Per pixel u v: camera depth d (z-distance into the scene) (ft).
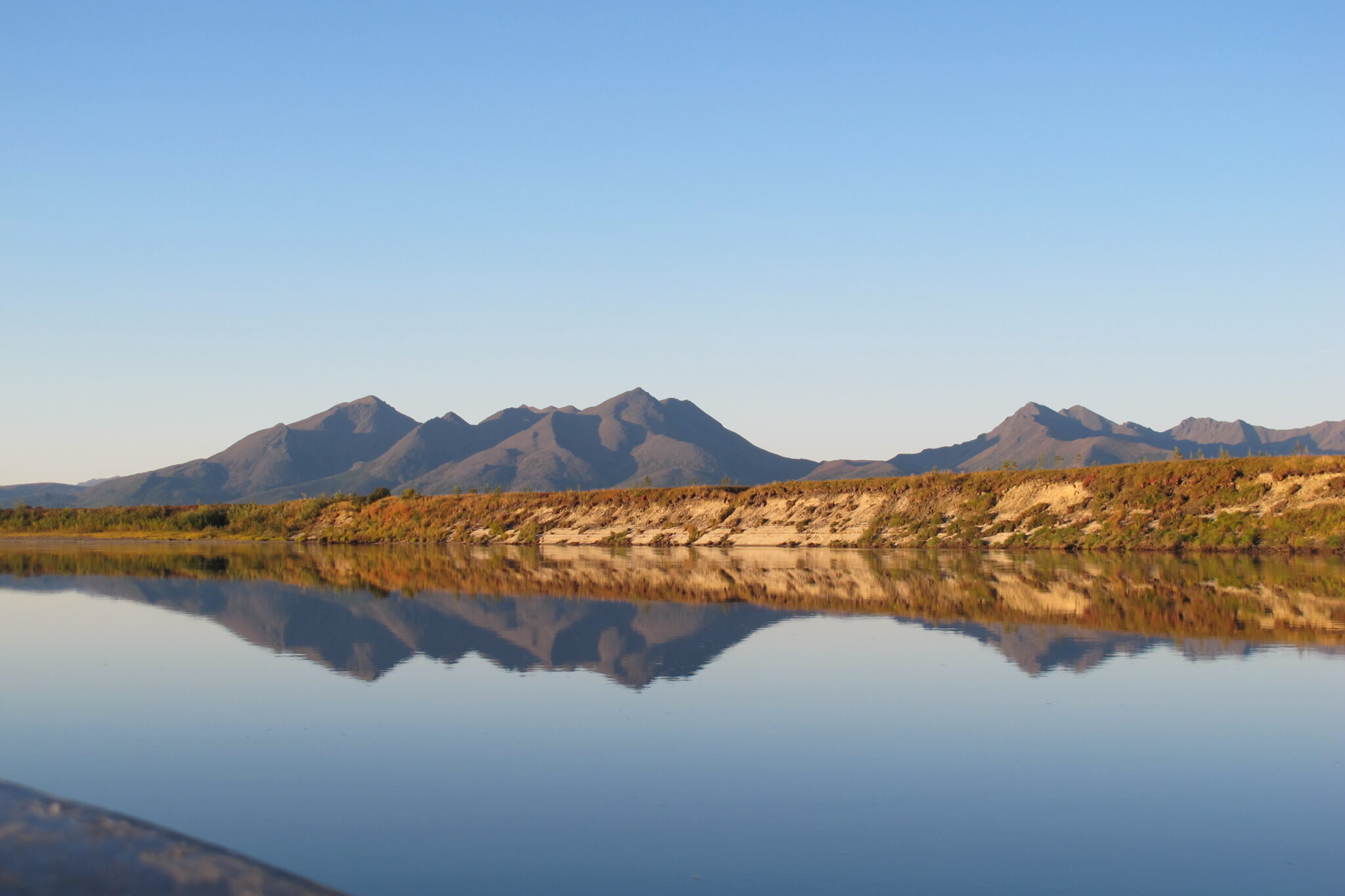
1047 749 56.34
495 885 38.50
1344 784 50.06
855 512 254.47
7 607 127.34
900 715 64.08
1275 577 143.02
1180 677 75.00
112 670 80.69
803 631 98.94
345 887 38.22
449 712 65.51
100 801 47.88
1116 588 131.85
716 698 69.15
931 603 120.78
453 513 326.85
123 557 247.91
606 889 38.17
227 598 135.44
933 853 41.75
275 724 62.23
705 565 187.42
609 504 298.56
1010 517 229.86
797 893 37.88
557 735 59.41
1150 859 41.06
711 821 45.29
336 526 356.18
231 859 26.91
